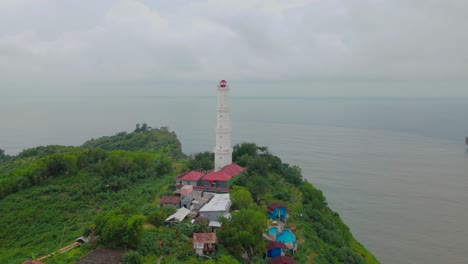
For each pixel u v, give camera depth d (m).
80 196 108.31
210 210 88.88
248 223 78.75
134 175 124.38
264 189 115.12
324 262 91.06
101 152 143.75
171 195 102.81
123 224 68.81
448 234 149.25
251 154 151.25
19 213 98.38
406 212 174.88
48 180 119.81
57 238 84.25
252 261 74.56
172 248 71.81
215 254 72.25
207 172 128.62
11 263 72.88
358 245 127.62
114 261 63.66
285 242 88.19
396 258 128.12
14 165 163.62
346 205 183.88
